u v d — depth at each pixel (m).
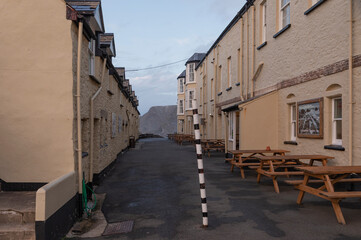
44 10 5.82
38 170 5.79
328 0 7.75
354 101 6.79
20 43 5.79
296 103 9.52
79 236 4.88
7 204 4.95
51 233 4.32
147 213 6.03
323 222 4.94
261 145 11.10
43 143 5.78
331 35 7.64
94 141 9.16
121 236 4.79
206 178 9.61
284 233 4.52
